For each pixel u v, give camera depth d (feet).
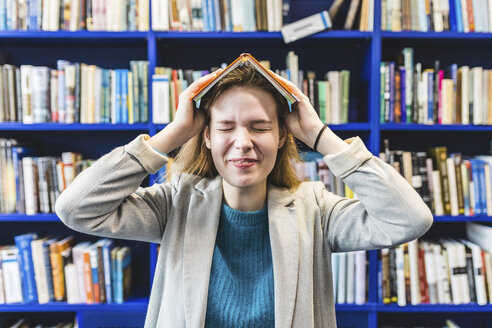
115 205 2.59
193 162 3.11
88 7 5.70
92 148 6.82
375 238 2.60
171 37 5.75
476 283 5.80
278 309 2.54
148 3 5.70
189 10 5.73
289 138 3.05
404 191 2.52
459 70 5.78
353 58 6.75
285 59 6.77
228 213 2.81
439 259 5.84
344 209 2.87
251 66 2.63
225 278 2.69
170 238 2.80
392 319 7.05
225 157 2.61
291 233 2.74
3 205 5.80
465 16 5.70
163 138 2.69
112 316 5.86
